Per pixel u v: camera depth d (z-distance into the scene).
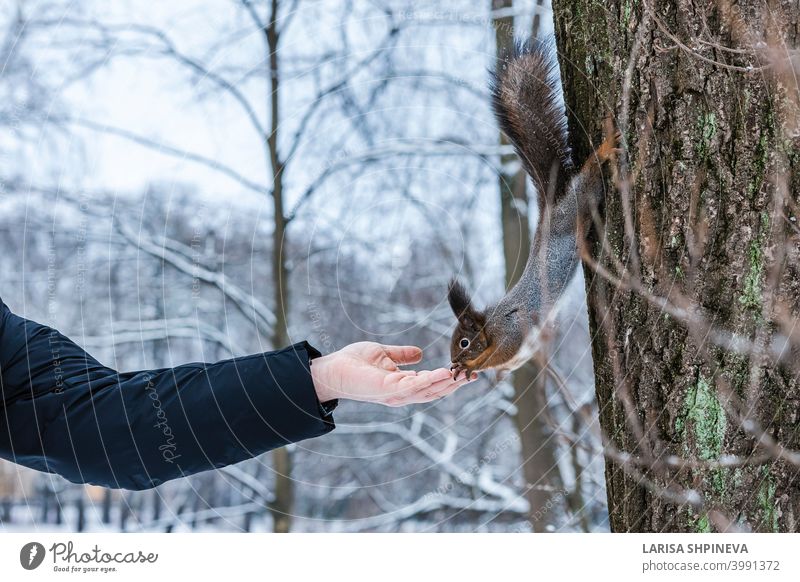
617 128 1.81
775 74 1.62
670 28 1.71
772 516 1.61
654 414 1.73
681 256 1.70
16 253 4.91
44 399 1.75
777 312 1.61
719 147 1.66
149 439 1.73
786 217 1.61
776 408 1.62
